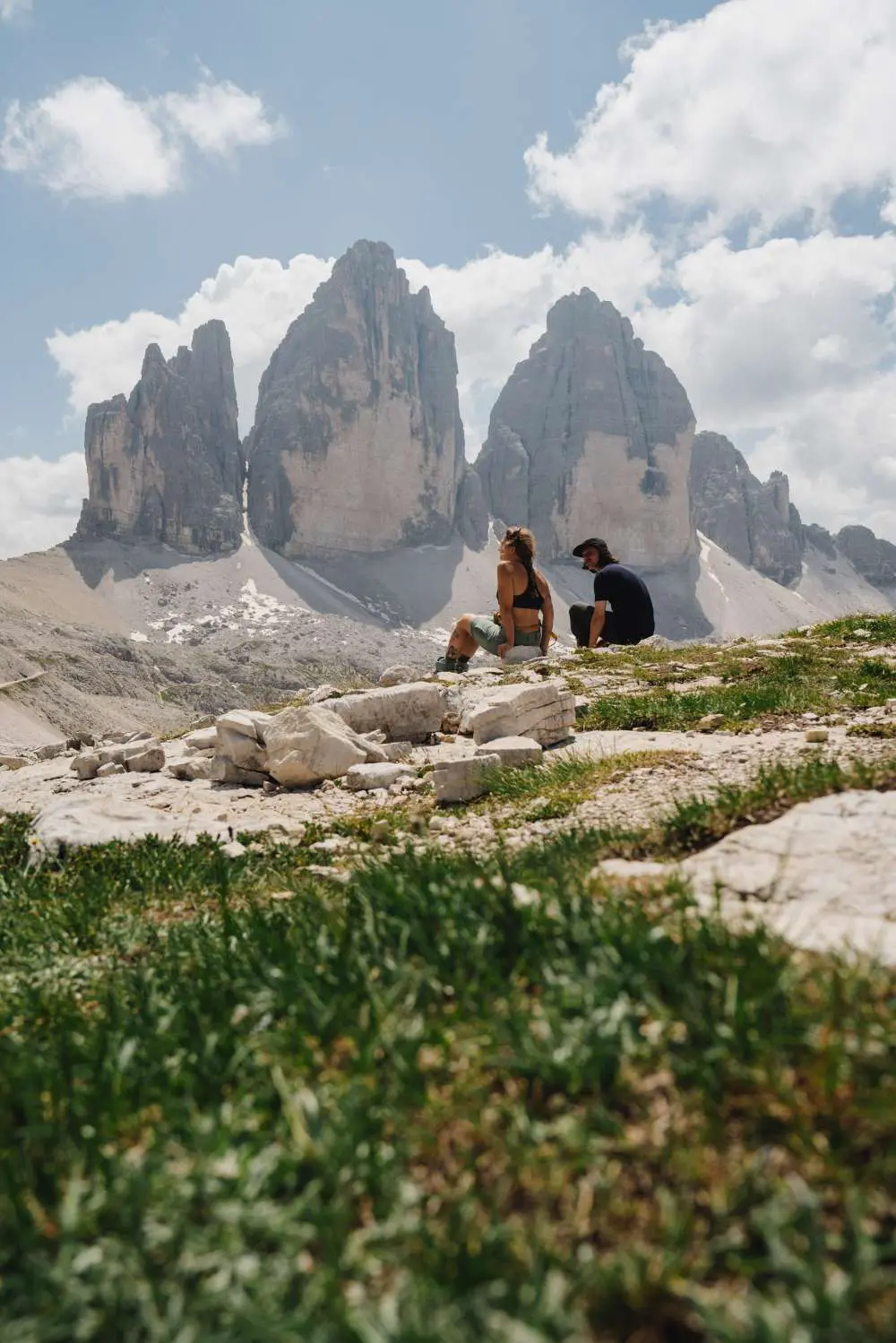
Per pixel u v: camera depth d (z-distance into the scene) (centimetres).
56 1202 247
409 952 365
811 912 386
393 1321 190
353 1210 235
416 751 1165
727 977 301
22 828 942
